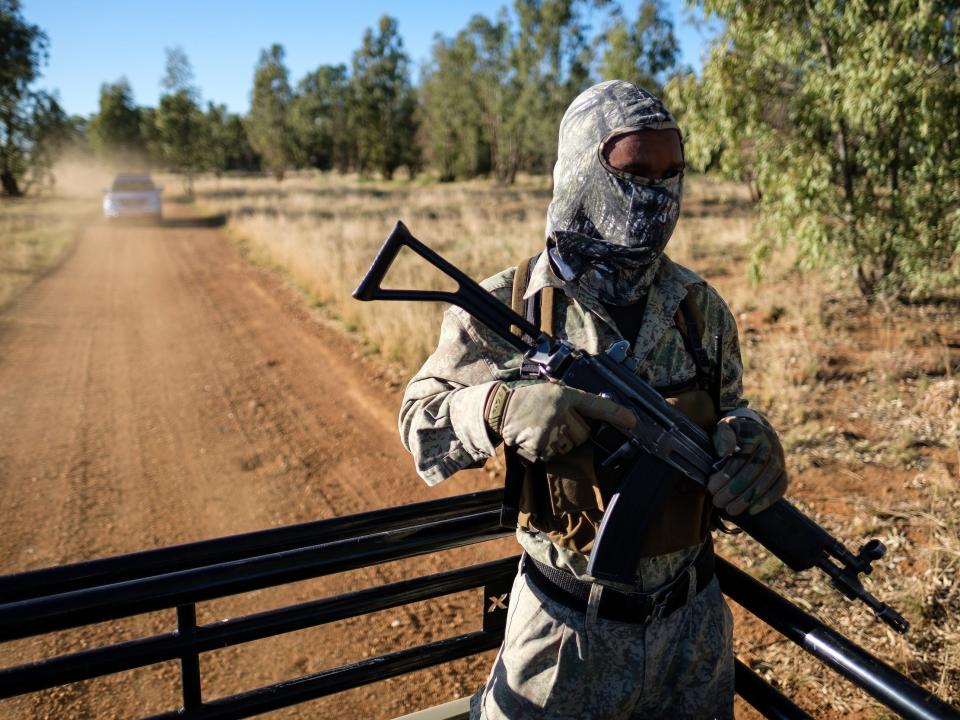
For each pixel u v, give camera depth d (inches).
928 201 289.6
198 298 479.8
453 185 1823.3
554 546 51.7
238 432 250.2
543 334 48.5
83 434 249.1
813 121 290.5
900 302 332.8
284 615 57.6
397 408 267.4
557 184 53.6
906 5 245.0
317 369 316.5
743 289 383.9
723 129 318.7
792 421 216.8
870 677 45.4
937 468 181.0
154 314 437.1
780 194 317.7
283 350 347.3
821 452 195.3
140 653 52.9
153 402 281.9
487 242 591.2
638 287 52.0
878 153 287.9
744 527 50.8
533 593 53.1
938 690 114.7
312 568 55.4
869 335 292.7
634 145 49.6
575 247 50.4
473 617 150.0
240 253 675.4
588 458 48.9
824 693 118.1
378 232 682.8
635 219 49.9
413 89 2389.3
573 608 51.0
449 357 51.6
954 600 132.9
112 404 279.7
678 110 348.2
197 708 56.9
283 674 133.8
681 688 54.6
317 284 462.6
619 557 47.7
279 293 478.3
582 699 51.7
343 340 356.8
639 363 51.6
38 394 290.4
